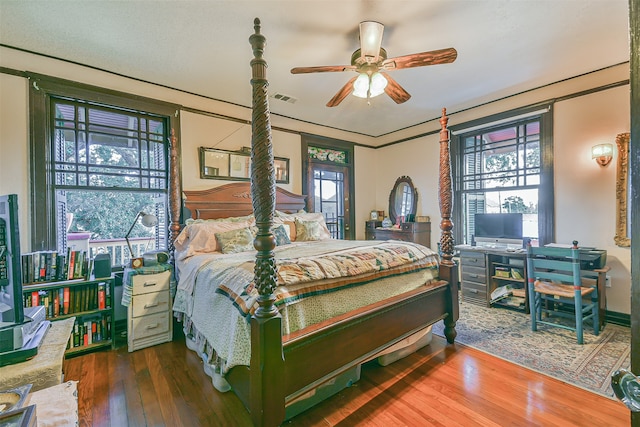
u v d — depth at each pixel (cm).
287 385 162
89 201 349
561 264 277
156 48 265
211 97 370
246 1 209
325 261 210
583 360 239
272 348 153
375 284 229
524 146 388
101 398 199
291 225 388
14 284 137
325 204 501
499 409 185
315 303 191
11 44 256
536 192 382
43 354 142
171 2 209
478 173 434
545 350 257
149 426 174
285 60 288
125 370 234
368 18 228
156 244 357
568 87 336
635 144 54
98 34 244
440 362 242
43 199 275
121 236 363
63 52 269
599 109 318
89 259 268
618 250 310
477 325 315
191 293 250
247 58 282
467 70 311
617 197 309
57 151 288
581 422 173
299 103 395
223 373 188
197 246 300
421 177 493
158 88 337
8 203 136
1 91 259
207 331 212
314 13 222
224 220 351
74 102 297
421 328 247
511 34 250
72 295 258
